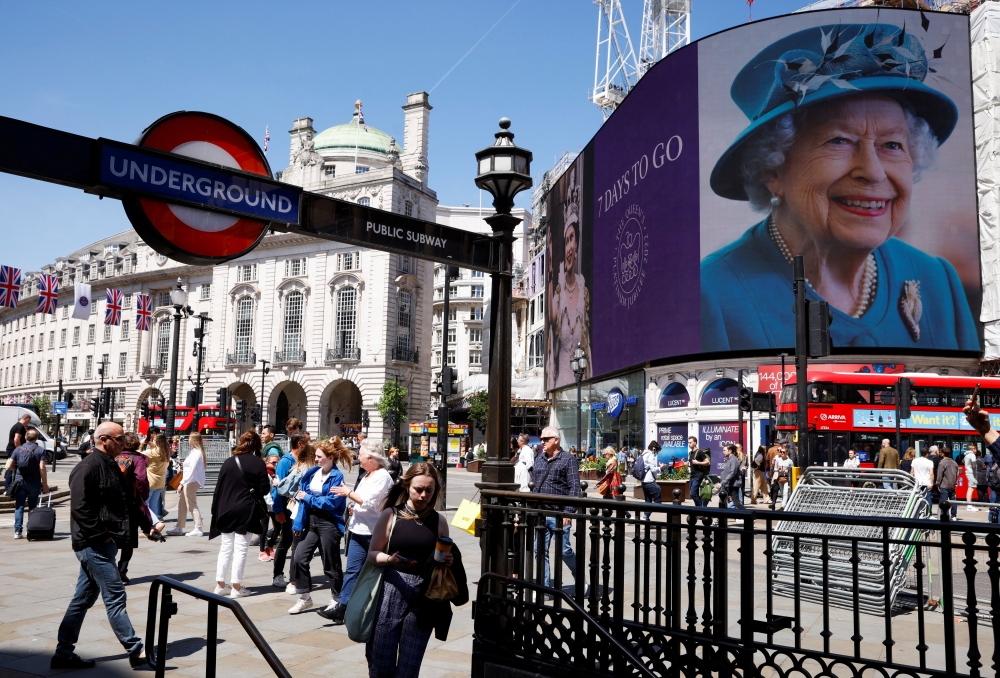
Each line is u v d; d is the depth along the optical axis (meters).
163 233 4.62
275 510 9.45
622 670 4.84
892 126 36.50
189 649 6.54
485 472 6.03
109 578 6.01
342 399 73.69
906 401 19.19
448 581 4.50
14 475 14.05
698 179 38.94
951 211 36.19
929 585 8.27
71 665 6.01
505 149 6.50
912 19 37.22
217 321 72.44
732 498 17.97
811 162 36.75
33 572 10.16
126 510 6.25
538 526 5.45
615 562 5.04
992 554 3.92
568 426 56.25
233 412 55.19
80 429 82.75
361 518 7.55
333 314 67.19
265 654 3.54
